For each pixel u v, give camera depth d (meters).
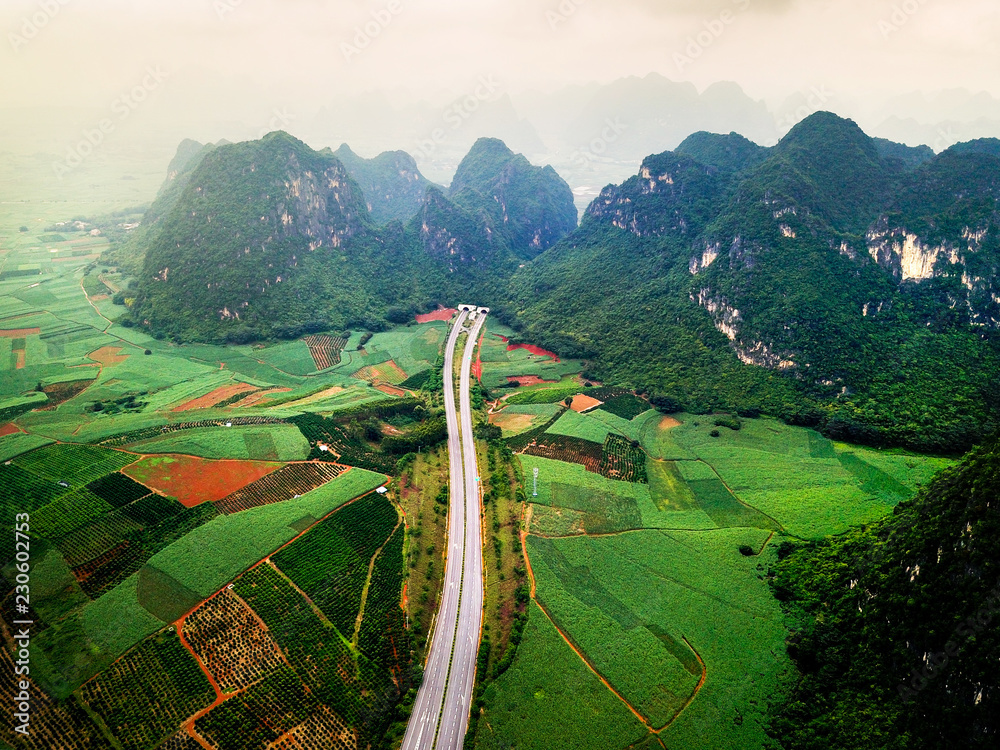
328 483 173.88
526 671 120.06
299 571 140.12
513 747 106.31
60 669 114.12
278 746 105.44
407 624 131.88
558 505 169.75
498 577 146.25
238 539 146.25
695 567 144.62
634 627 129.00
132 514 153.62
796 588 134.00
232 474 174.38
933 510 119.25
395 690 116.50
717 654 122.00
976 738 89.38
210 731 106.38
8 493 160.75
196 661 117.62
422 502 172.75
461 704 115.62
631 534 157.25
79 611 125.94
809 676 114.50
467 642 129.50
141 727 106.06
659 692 114.81
